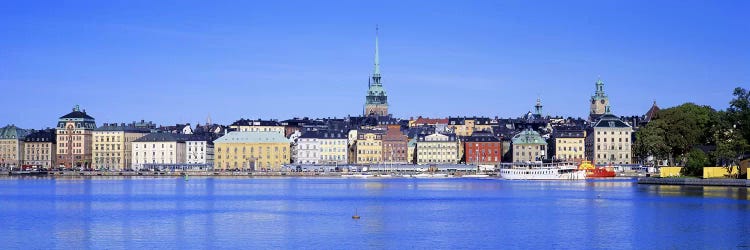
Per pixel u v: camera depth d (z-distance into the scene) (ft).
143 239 474.90
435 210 638.94
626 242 456.45
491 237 479.00
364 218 578.66
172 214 610.24
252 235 489.26
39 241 469.57
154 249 441.68
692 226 512.63
